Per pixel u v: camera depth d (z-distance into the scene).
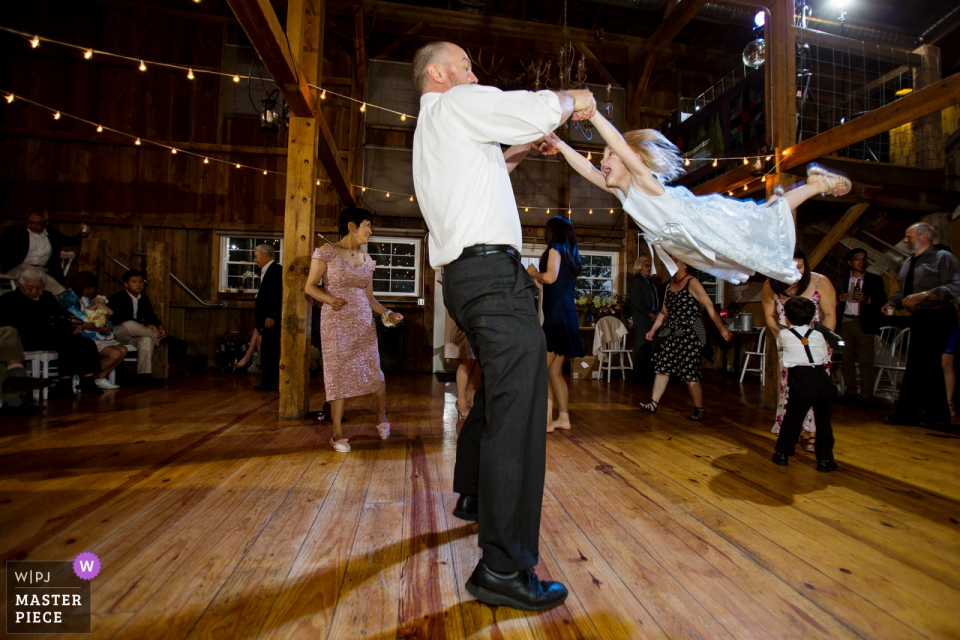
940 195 4.96
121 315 5.57
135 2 7.24
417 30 7.77
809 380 2.56
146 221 7.22
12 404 3.64
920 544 1.72
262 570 1.45
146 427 3.30
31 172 7.02
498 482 1.29
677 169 1.87
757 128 5.18
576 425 3.65
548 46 8.21
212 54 7.42
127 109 7.23
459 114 1.35
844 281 4.98
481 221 1.35
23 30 7.02
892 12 7.13
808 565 1.55
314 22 3.70
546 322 3.33
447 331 3.87
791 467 2.64
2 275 4.50
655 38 7.49
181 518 1.82
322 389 5.30
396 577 1.43
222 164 7.39
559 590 1.32
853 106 6.72
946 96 3.25
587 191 8.07
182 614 1.22
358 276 2.91
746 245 1.63
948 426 3.67
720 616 1.26
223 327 7.34
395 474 2.39
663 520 1.90
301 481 2.27
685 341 3.89
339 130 7.54
